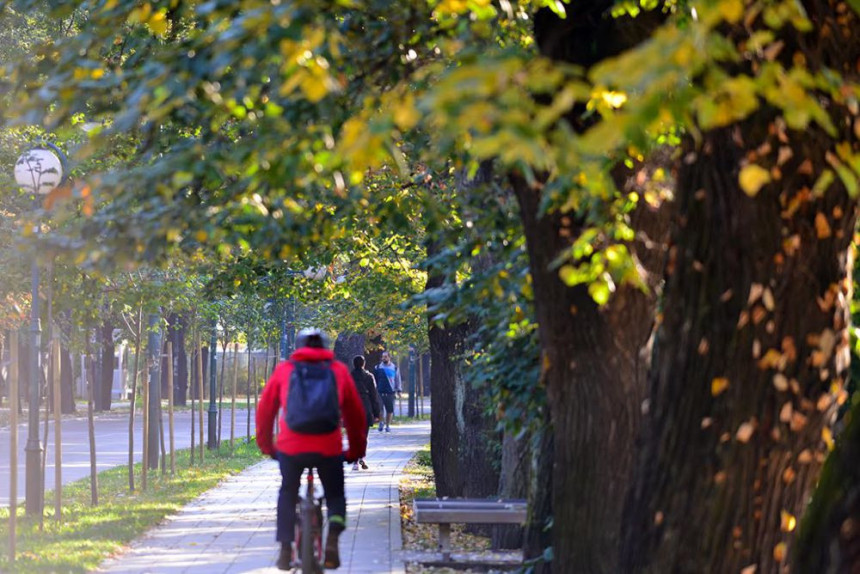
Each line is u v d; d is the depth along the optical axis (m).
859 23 8.09
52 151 24.11
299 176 9.44
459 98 5.86
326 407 14.79
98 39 11.85
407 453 50.16
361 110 11.41
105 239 11.35
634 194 11.40
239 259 24.72
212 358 50.81
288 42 8.10
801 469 8.61
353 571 19.02
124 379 128.62
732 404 8.52
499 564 20.28
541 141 5.78
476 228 14.62
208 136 11.43
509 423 14.24
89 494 31.69
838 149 7.59
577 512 11.25
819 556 6.93
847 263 8.55
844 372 8.66
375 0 11.30
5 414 79.12
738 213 8.37
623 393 11.09
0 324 43.12
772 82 6.41
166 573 18.44
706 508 8.66
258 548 21.33
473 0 9.88
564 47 11.08
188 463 43.84
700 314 8.65
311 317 53.72
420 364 97.62
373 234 23.39
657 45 5.82
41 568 18.20
